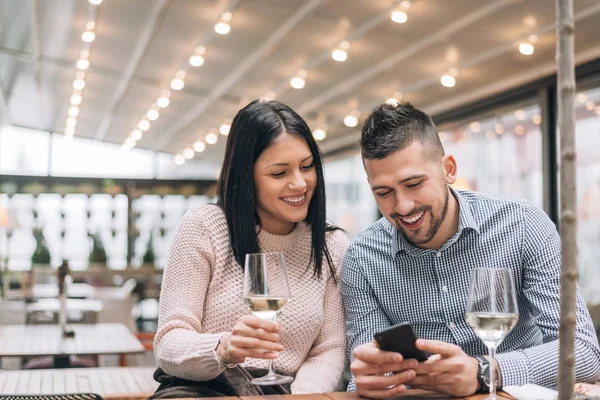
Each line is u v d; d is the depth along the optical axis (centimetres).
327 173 1109
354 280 213
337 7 584
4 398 178
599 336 550
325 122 952
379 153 176
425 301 204
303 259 219
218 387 197
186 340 187
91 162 1398
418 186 178
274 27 662
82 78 988
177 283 206
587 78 579
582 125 580
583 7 489
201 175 1412
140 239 989
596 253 558
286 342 211
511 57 616
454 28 577
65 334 462
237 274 210
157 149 1391
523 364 166
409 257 204
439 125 804
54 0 704
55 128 1355
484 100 718
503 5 515
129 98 1052
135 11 693
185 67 845
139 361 618
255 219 213
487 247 200
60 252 974
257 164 205
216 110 1011
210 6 640
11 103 1204
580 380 178
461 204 202
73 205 982
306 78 788
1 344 417
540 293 194
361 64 714
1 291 809
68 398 177
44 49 878
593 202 563
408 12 562
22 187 970
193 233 210
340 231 236
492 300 142
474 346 201
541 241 199
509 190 675
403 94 780
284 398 155
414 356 151
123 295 752
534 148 648
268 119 204
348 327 215
